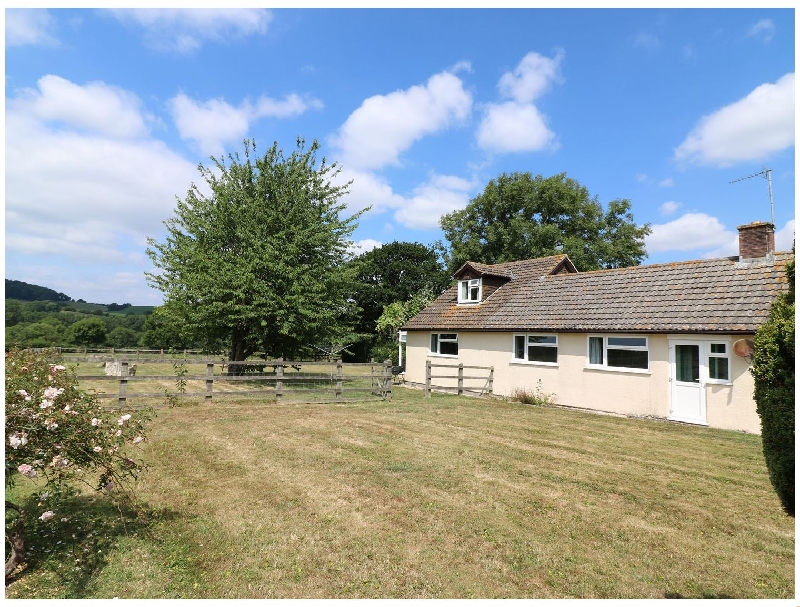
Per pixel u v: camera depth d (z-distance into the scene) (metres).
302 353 22.55
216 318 19.91
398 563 4.52
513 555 4.72
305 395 15.65
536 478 7.18
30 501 5.76
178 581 4.15
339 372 15.24
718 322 12.16
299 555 4.64
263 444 9.01
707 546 5.02
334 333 22.17
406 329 23.22
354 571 4.36
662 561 4.67
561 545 4.96
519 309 18.39
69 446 4.20
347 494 6.31
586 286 17.30
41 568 4.32
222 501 6.03
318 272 20.69
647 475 7.49
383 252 52.12
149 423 10.88
